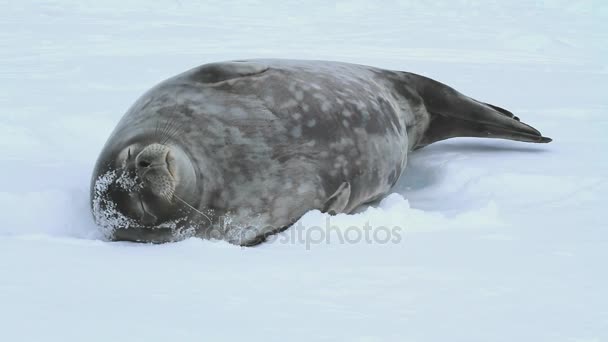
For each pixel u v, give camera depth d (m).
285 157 17.45
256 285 12.05
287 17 63.19
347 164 18.47
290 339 9.76
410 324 10.51
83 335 9.52
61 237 15.09
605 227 16.27
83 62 38.97
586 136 25.61
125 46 45.75
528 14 66.25
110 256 13.63
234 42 48.00
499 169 21.03
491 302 11.52
